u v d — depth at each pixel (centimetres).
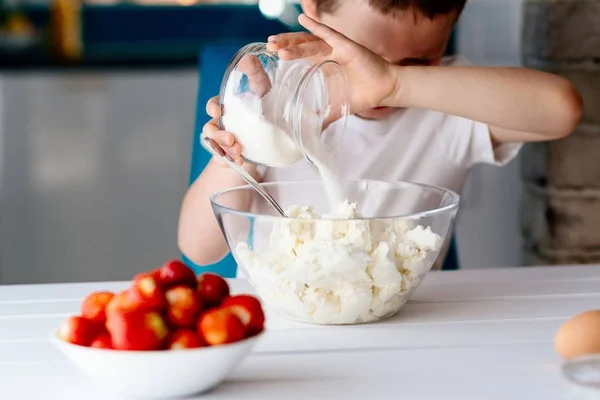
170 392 74
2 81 303
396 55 137
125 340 71
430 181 153
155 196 315
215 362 73
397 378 80
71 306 106
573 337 81
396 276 93
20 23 362
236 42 383
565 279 118
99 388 78
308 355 86
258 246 95
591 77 168
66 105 308
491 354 87
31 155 309
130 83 309
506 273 122
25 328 97
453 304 105
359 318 96
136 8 383
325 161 111
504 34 221
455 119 152
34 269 313
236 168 110
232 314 74
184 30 388
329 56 124
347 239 92
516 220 203
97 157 311
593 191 172
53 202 312
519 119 133
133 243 316
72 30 353
